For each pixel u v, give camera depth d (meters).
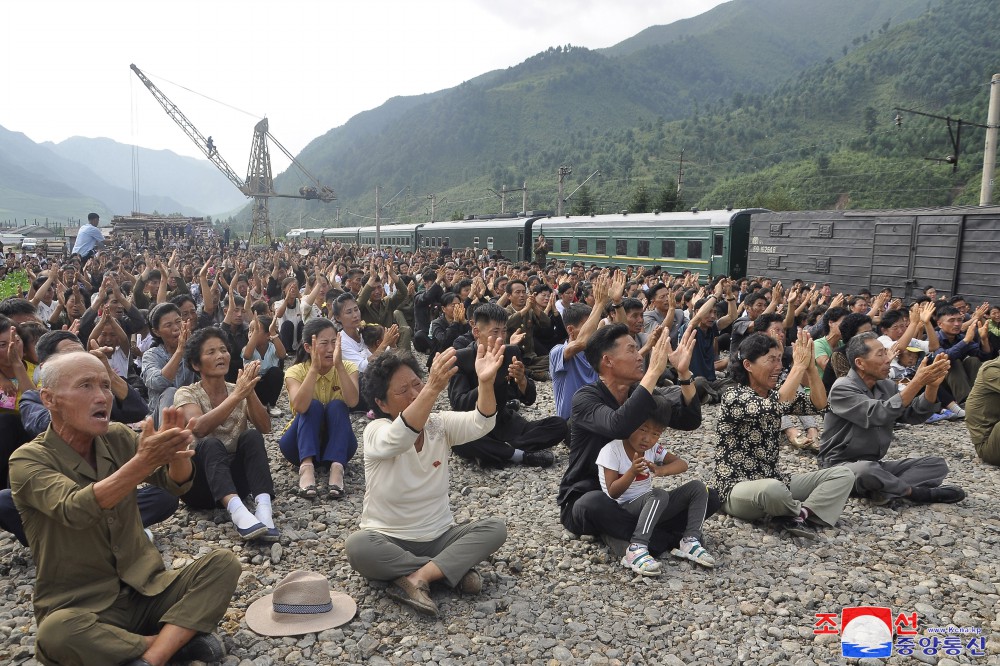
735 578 4.55
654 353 4.36
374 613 4.04
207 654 3.47
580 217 31.12
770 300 10.57
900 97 171.75
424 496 4.24
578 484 4.90
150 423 2.98
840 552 5.00
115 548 3.32
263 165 78.38
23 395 4.85
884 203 83.50
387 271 14.98
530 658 3.66
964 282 16.73
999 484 6.51
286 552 4.85
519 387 6.75
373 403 4.28
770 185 105.88
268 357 8.30
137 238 52.66
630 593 4.38
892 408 5.74
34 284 12.37
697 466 6.94
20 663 3.47
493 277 14.53
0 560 4.61
